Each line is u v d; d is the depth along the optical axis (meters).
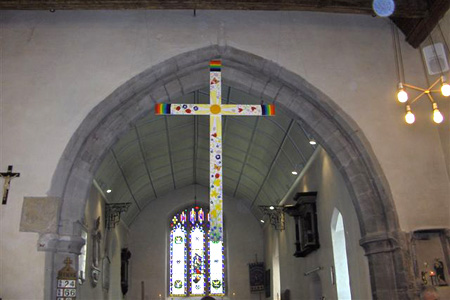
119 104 11.84
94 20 12.21
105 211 20.61
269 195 24.58
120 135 12.04
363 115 11.93
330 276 15.44
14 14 12.15
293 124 16.31
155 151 21.28
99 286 19.11
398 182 11.47
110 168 19.03
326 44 12.42
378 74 12.28
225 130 20.20
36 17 12.15
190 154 23.80
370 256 11.48
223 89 16.05
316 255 17.27
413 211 11.27
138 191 25.20
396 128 11.88
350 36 12.55
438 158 11.70
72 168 11.23
